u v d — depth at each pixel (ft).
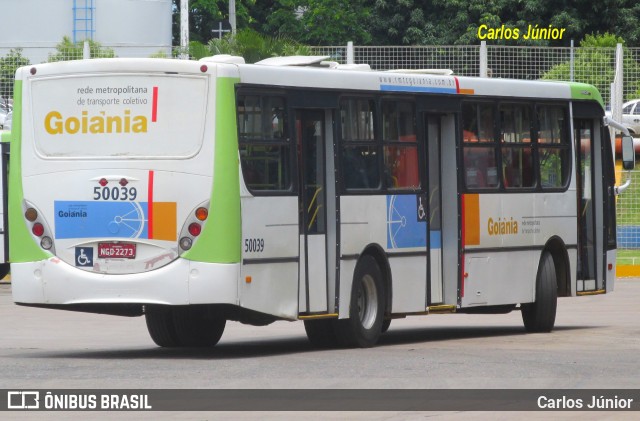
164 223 100.32
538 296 129.80
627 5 381.60
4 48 222.69
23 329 133.18
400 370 94.43
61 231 102.73
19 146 104.73
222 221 99.76
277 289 103.76
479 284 122.83
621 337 122.42
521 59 212.23
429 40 385.50
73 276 101.91
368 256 112.37
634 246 229.45
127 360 100.94
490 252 124.06
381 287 113.50
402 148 116.16
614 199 140.87
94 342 119.44
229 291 99.66
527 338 122.11
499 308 130.11
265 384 86.99
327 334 111.86
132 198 101.04
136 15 394.93
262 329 135.23
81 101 102.83
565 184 134.10
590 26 379.14
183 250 100.12
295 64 110.93
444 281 120.78
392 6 393.70
